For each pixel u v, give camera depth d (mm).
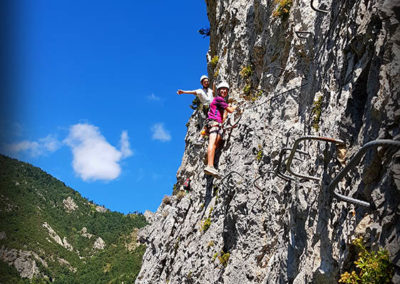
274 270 7312
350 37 5383
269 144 8977
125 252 116688
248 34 12352
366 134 4359
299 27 8703
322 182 5473
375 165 4031
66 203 195500
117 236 179625
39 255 124812
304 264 5824
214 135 9938
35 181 189500
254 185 8875
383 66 3941
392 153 3689
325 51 6918
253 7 12523
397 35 3797
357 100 4953
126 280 86500
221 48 14672
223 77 13227
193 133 18219
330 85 5980
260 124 9594
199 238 11344
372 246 3850
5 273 86812
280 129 8602
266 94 10047
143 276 18953
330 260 4918
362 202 4023
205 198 12555
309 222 5910
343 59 5633
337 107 5500
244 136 10133
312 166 6305
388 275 3508
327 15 7254
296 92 8484
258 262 8102
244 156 9711
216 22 15844
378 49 4191
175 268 12336
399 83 3658
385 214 3713
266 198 8484
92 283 99812
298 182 6535
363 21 4820
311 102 7312
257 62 11094
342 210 4816
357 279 3947
